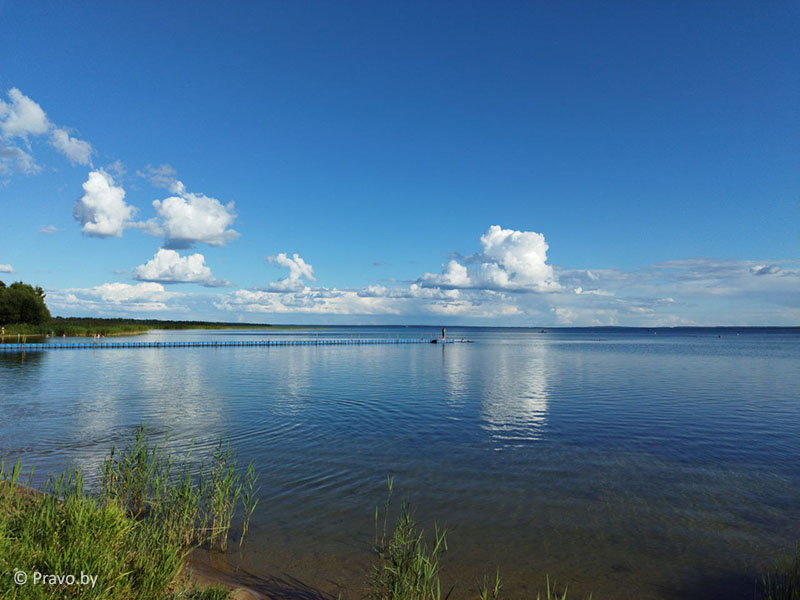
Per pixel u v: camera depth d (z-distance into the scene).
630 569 9.04
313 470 14.62
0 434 18.52
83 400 26.95
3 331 89.75
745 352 79.06
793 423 21.97
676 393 31.22
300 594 7.87
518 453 16.80
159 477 13.05
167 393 30.03
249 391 31.44
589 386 34.84
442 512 11.60
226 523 10.63
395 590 7.39
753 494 12.98
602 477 14.29
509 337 185.50
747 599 8.07
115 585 5.86
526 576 8.75
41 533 6.54
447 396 29.81
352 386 34.47
